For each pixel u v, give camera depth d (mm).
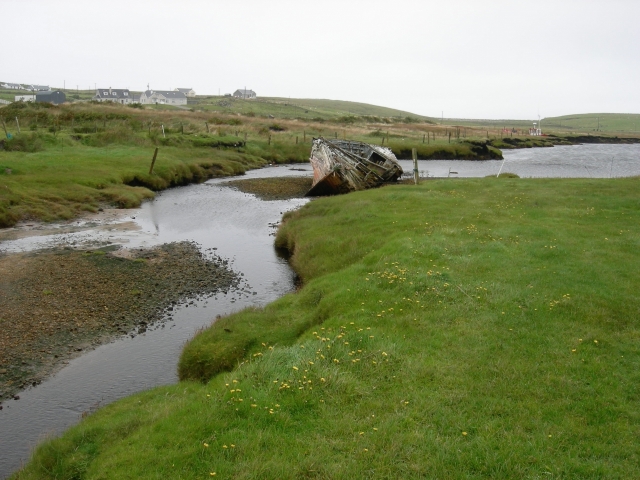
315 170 42500
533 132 144000
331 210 26375
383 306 12625
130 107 89812
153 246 23844
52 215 28656
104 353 13258
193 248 23766
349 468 6738
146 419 8648
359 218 22922
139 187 37312
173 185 42344
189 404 8555
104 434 8453
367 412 8109
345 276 15281
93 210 30797
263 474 6617
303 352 9844
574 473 6672
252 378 9000
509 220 21094
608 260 15383
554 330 11039
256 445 7199
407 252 16297
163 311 16078
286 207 34781
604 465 6785
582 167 65062
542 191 28062
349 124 109938
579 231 18891
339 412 8109
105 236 25375
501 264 15117
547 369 9430
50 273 19031
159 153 49219
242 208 34000
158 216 30688
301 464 6789
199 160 50125
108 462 7266
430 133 109500
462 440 7379
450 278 13922
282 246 24312
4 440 9695
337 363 9586
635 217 21203
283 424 7742
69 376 12086
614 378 9094
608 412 8086
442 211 23281
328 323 11914
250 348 12125
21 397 11141
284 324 13227
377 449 7160
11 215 27156
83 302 16375
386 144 73625
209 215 31516
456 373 9328
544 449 7156
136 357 13094
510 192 28000
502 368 9461
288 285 18859
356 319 11938
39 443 8977
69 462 7785
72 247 23000
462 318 11758
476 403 8359
